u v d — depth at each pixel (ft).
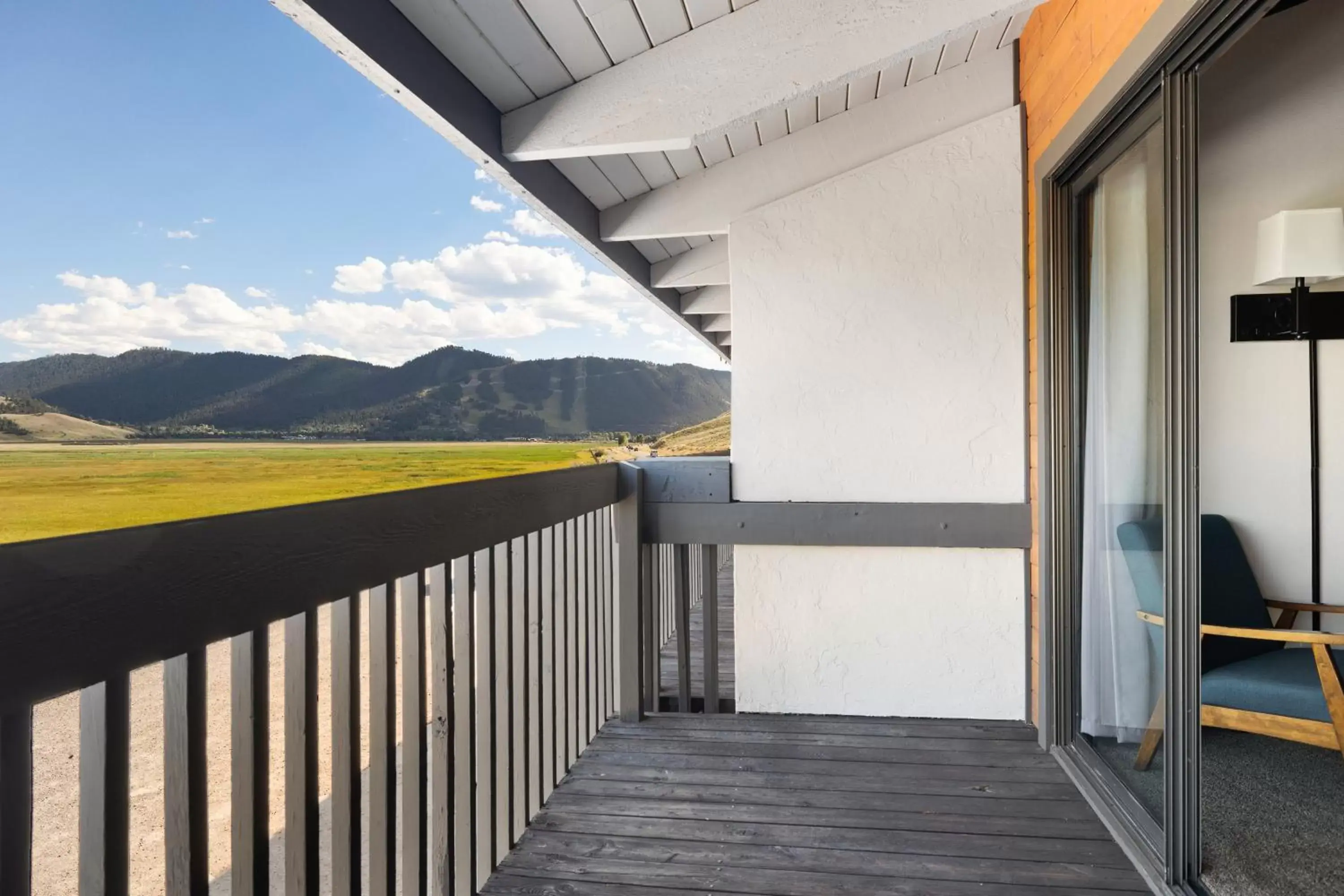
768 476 10.80
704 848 7.27
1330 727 7.22
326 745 11.00
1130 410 7.50
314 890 4.32
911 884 6.62
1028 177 10.21
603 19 6.64
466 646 6.49
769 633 10.84
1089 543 8.63
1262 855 6.86
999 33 9.86
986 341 10.37
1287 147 10.03
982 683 10.44
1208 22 5.33
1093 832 7.41
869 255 10.60
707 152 10.33
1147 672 7.24
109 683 3.12
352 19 5.27
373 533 4.83
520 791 7.64
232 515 3.63
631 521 10.50
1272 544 10.16
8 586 2.57
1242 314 10.17
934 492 10.48
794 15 7.21
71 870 7.02
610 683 11.18
